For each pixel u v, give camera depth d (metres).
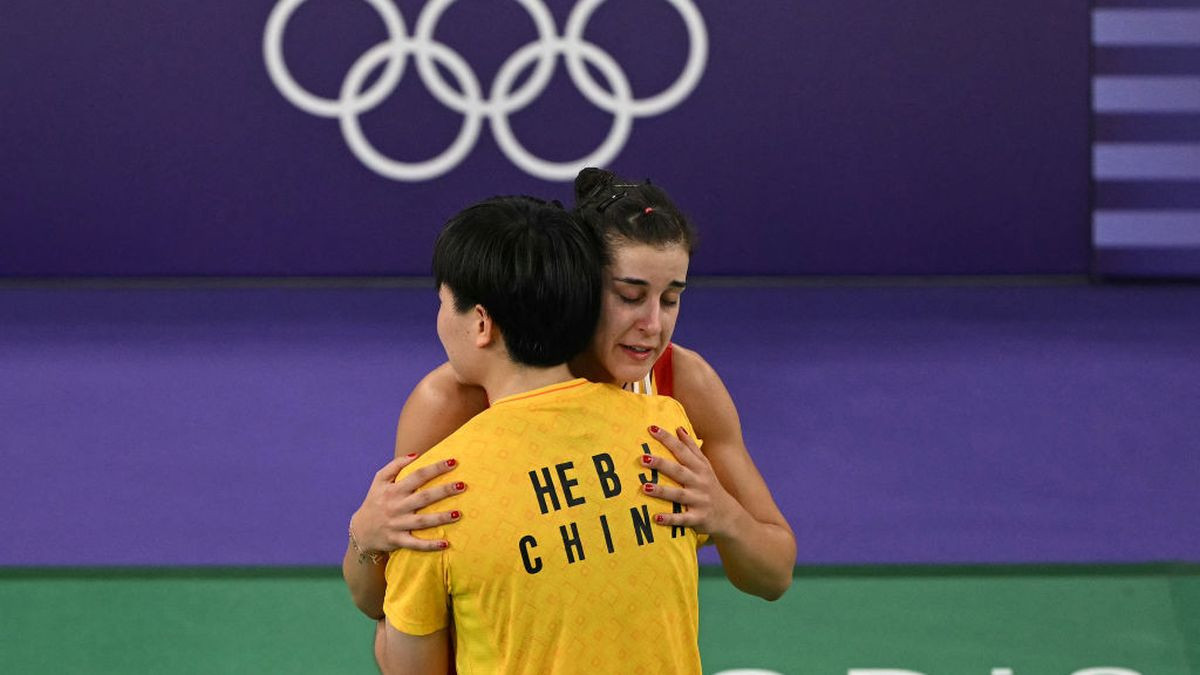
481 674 5.71
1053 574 12.97
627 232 5.89
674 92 22.75
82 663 11.24
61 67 22.62
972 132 22.94
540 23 22.53
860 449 16.52
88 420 17.48
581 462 5.74
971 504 14.91
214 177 22.98
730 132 22.89
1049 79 22.81
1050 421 17.47
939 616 12.08
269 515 14.59
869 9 22.59
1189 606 12.26
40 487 15.38
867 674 11.06
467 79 22.67
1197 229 23.14
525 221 5.76
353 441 16.75
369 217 23.14
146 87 22.69
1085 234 23.23
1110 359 19.78
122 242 23.16
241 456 16.30
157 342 20.50
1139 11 22.58
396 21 22.53
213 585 12.70
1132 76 22.78
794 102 22.81
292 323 21.39
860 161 23.00
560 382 5.89
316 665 11.20
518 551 5.58
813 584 12.69
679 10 22.53
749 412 17.70
